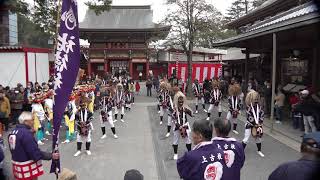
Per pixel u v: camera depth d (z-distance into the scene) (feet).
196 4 96.78
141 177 11.62
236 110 42.96
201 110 66.28
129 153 34.91
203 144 13.28
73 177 13.83
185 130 31.45
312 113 37.63
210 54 129.18
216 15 95.25
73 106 40.42
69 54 19.66
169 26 96.63
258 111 32.14
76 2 19.69
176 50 121.70
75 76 19.83
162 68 164.45
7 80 60.49
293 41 52.70
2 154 20.29
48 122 44.47
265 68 74.18
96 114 63.62
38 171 20.48
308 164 9.91
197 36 92.79
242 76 90.99
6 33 94.53
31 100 40.42
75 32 19.79
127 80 77.00
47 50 70.03
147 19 158.10
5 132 46.47
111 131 46.80
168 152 35.06
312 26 35.35
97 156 33.86
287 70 64.75
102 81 75.82
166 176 27.22
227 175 13.30
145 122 54.54
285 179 9.91
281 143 37.55
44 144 39.55
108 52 154.71
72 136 41.65
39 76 65.72
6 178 23.30
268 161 30.78
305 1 51.55
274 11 69.92
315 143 9.98
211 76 82.74
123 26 155.02
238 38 54.13
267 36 50.01
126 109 70.08
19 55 60.03
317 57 47.06
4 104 46.37
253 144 37.37
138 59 154.92
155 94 108.58
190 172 12.98
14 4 63.98
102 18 158.61
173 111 32.24
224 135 14.14
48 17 73.77
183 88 84.12
